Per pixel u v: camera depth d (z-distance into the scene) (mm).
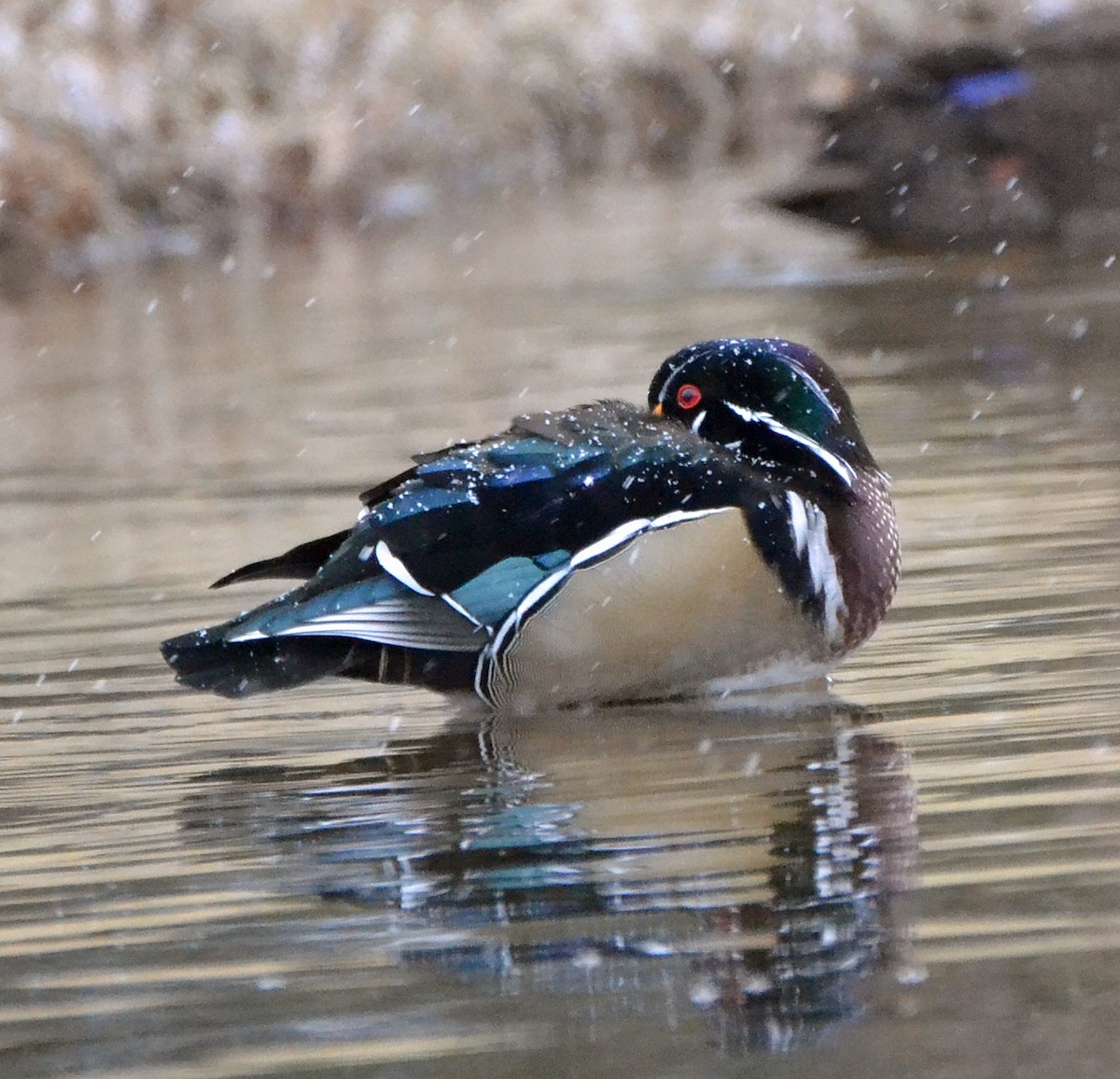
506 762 9898
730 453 10531
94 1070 6895
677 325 24703
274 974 7547
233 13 40375
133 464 18406
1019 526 14000
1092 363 20500
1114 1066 6488
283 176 38906
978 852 8258
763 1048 6750
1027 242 29484
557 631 10352
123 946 7891
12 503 17016
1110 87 29344
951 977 7148
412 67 42500
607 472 10391
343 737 10523
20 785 9969
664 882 8148
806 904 7848
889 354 21844
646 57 45094
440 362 22922
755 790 9203
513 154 43125
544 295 28062
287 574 11125
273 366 23500
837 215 30047
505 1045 6867
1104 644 11219
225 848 8930
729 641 10383
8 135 36250
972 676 10805
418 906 8078
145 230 36906
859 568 10484
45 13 38844
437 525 10461
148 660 12109
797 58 46000
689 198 38750
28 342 26938
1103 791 8906
